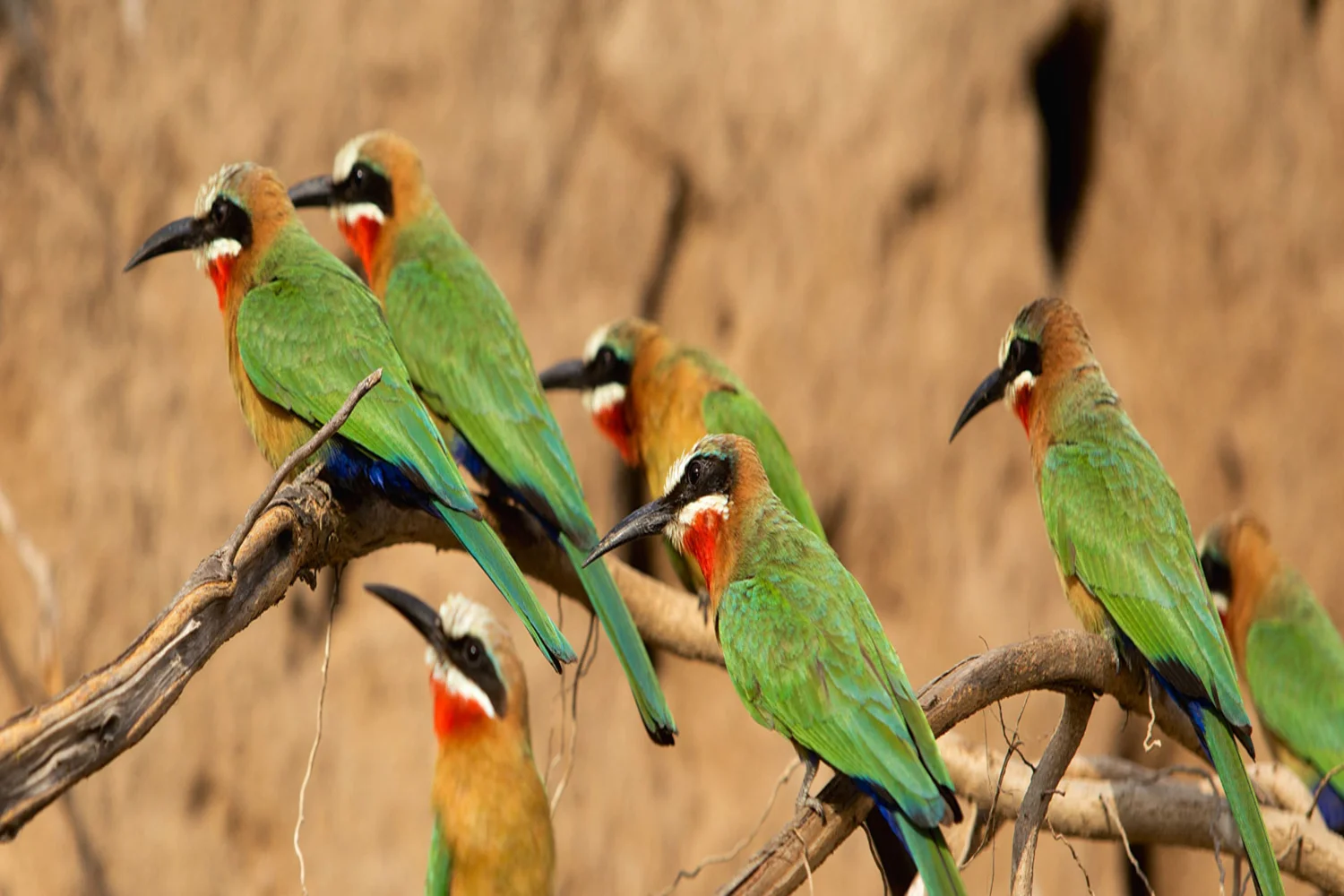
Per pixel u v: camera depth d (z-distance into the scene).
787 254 15.45
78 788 12.46
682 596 8.98
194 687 12.94
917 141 15.77
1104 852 15.75
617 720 14.09
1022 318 8.88
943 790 5.92
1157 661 7.66
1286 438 18.16
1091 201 17.88
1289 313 18.27
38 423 12.66
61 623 12.44
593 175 14.91
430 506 7.10
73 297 12.88
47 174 12.91
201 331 13.20
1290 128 18.50
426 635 9.29
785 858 5.99
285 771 13.02
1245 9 18.36
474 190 14.48
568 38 14.91
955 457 15.62
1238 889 7.52
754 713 6.70
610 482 14.34
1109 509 8.05
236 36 13.73
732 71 15.45
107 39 13.27
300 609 13.32
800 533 7.11
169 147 13.41
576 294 14.77
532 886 9.08
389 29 14.25
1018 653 6.42
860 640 6.53
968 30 16.06
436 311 9.67
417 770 13.14
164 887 12.61
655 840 14.05
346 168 10.46
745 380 15.29
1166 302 17.88
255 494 13.19
